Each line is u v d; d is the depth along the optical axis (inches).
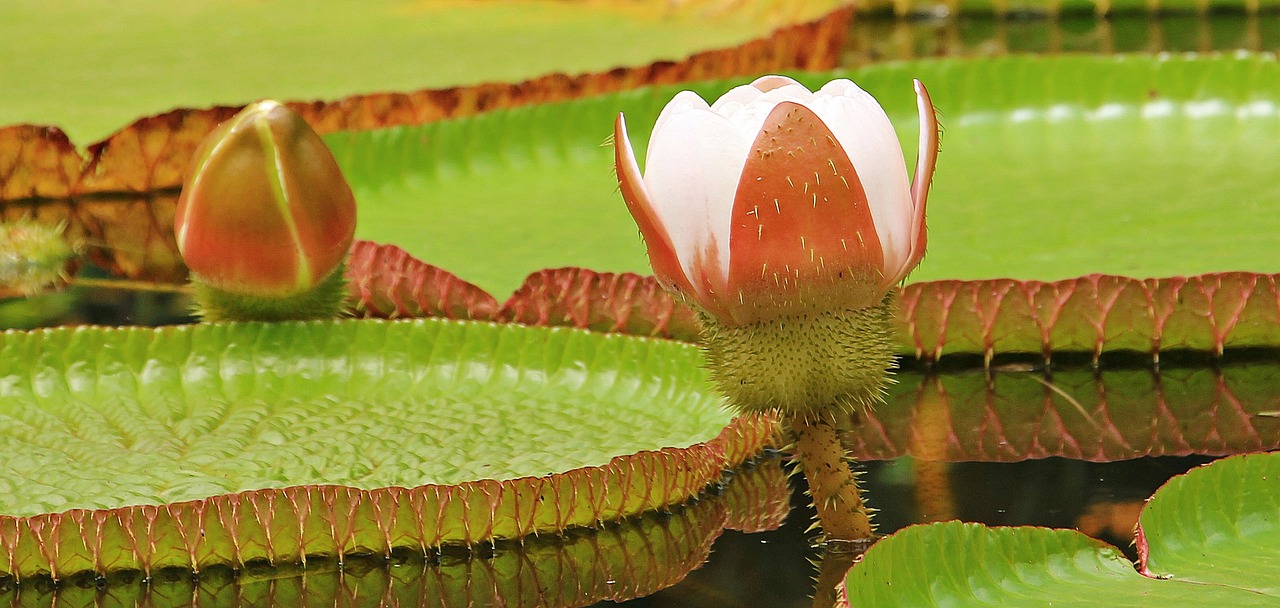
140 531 98.7
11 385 106.4
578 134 139.7
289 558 99.5
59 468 102.1
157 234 127.0
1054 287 110.1
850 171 94.7
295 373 107.7
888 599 94.7
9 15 225.8
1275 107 136.9
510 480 100.0
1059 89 142.3
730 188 94.9
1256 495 97.8
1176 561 96.3
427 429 104.8
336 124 139.1
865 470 104.1
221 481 101.6
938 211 122.1
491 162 137.1
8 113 155.1
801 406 96.7
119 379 107.0
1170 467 103.6
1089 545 96.7
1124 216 119.8
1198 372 109.9
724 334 96.6
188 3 241.8
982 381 110.2
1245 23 206.4
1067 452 104.9
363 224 123.3
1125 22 210.5
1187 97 139.9
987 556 96.0
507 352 108.1
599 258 118.3
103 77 177.0
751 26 223.5
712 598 97.6
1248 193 121.6
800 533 100.6
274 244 107.3
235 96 164.1
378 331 108.4
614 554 100.0
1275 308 109.1
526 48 200.5
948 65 143.5
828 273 95.0
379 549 99.9
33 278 121.1
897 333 111.0
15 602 98.2
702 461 102.5
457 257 118.6
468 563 99.8
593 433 104.7
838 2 218.7
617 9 236.4
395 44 204.1
